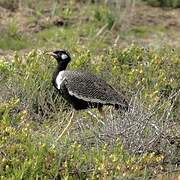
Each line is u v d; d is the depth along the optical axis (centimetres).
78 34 2191
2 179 1180
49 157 1256
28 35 2169
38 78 1634
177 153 1378
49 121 1530
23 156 1263
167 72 1723
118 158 1250
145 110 1426
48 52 1591
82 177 1245
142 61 1791
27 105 1555
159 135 1365
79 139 1365
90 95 1488
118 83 1648
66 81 1499
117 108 1473
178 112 1562
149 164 1304
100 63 1723
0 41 2083
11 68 1659
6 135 1309
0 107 1458
